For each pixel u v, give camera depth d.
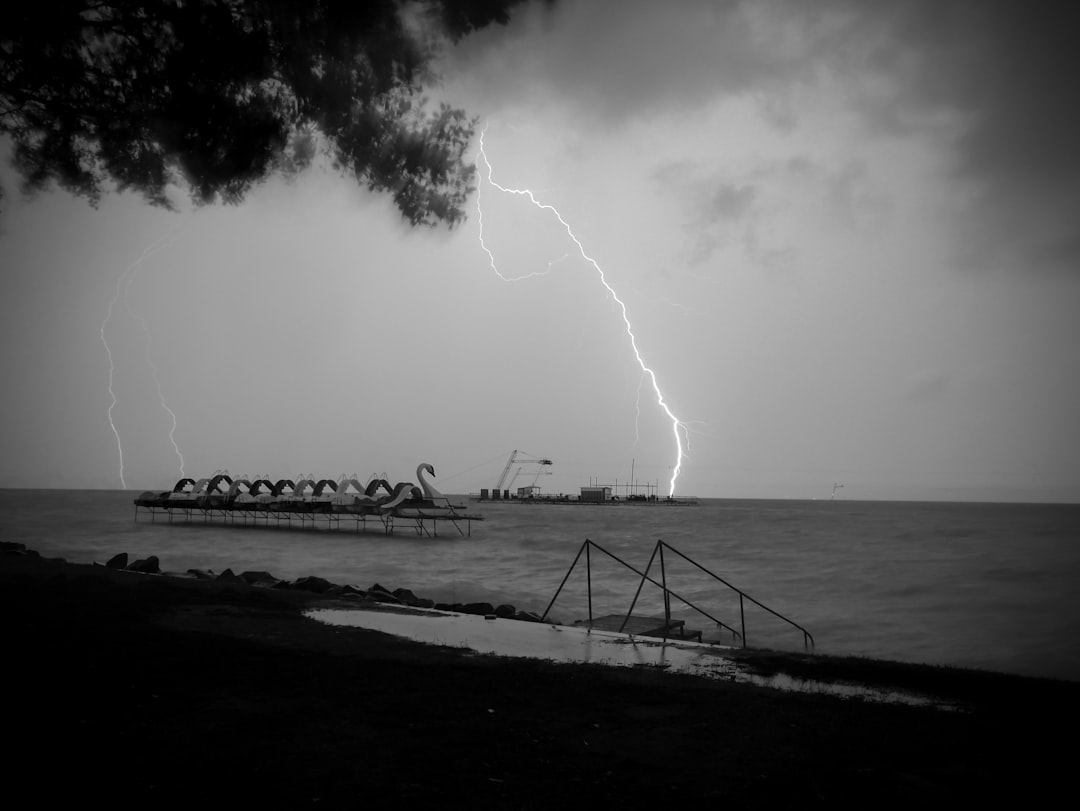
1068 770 6.48
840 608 32.03
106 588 16.03
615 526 127.56
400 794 5.33
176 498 117.25
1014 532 99.62
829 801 5.57
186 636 11.21
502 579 45.06
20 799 4.92
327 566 54.97
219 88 14.13
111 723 6.73
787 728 7.55
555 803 5.31
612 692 8.85
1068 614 29.72
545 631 14.86
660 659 11.98
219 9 13.69
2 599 13.24
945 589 38.91
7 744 6.02
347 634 12.85
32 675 8.19
